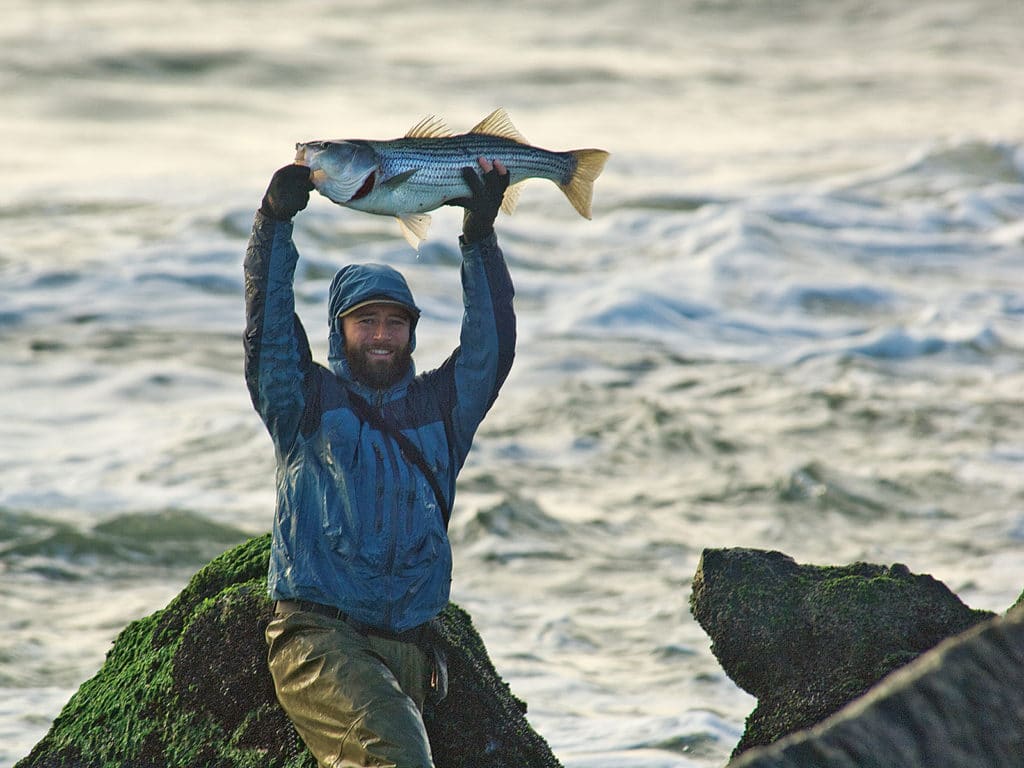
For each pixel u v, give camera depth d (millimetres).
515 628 36719
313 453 17656
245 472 49781
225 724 19281
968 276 82812
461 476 49875
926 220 95125
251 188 100562
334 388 17875
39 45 154500
